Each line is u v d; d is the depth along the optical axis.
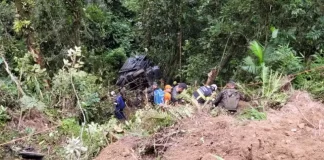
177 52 10.58
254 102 4.85
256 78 5.95
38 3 7.81
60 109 5.42
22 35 7.64
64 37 8.23
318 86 5.24
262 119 3.96
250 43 6.77
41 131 4.42
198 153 3.37
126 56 11.82
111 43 12.42
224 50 8.19
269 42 6.92
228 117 4.00
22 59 5.73
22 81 6.00
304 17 7.09
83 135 4.39
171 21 10.33
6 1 9.51
